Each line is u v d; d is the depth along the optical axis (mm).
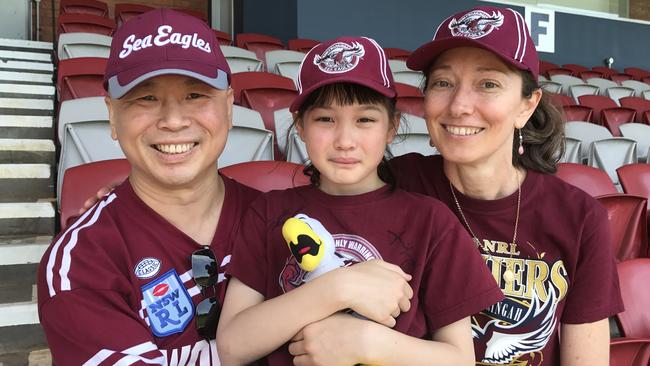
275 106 4230
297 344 1116
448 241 1195
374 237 1219
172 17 1179
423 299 1195
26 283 2342
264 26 9625
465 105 1259
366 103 1228
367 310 1073
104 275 1131
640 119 6539
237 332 1128
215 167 1333
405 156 1639
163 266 1237
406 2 9727
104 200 1297
